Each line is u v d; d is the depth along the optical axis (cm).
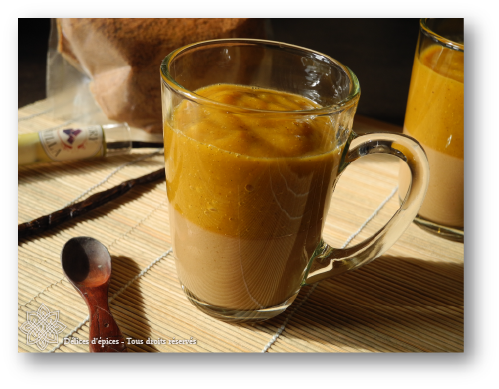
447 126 81
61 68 118
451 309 77
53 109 120
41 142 100
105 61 112
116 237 86
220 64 72
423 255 88
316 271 72
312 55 70
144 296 75
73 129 103
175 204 64
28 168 102
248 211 59
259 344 69
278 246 63
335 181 66
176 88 58
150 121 116
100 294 72
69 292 75
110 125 107
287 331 72
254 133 57
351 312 75
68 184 98
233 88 72
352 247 73
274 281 66
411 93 89
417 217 94
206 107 56
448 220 90
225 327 72
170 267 81
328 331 72
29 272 77
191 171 59
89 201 90
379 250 72
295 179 58
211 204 60
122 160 108
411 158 67
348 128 62
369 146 66
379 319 75
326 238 90
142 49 107
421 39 85
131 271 79
